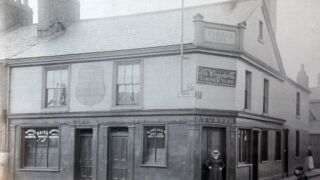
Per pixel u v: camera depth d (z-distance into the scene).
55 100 19.42
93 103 18.34
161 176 16.50
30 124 19.55
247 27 18.25
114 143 17.94
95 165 17.94
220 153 16.50
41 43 20.88
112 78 18.02
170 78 16.70
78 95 18.72
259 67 19.48
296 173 12.32
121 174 17.64
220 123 16.41
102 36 19.67
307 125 25.77
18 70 20.17
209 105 16.28
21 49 21.02
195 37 16.20
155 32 18.47
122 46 18.28
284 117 23.11
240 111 16.89
